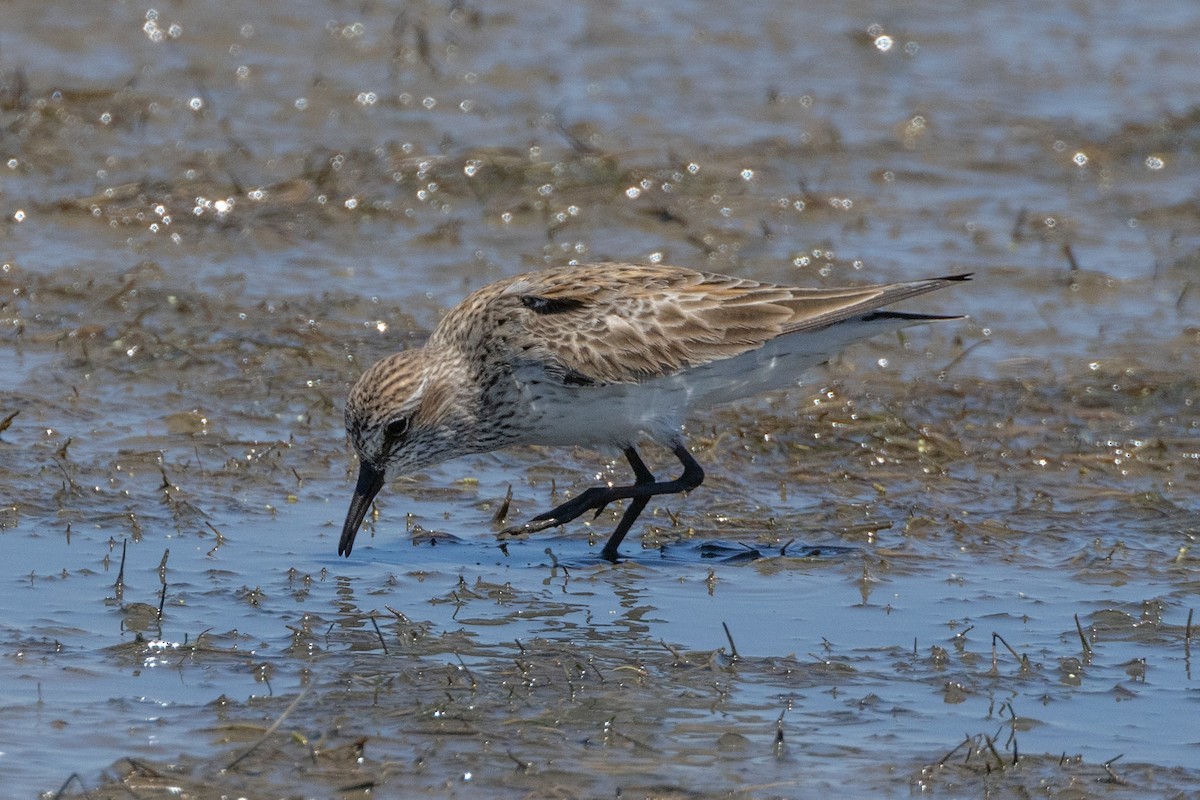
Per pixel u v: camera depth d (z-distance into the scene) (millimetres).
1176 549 12922
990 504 13922
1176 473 14672
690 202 21156
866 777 9008
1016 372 16953
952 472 14656
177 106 23281
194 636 10758
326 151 21891
